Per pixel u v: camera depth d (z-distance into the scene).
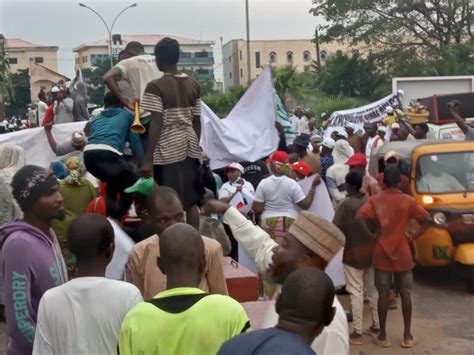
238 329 3.03
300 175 8.42
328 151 11.74
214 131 10.88
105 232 3.45
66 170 7.35
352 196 7.34
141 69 5.97
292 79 34.78
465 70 38.06
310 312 2.58
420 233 8.02
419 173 9.95
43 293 3.70
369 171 11.34
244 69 72.75
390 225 7.21
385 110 18.75
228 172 9.15
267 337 2.55
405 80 24.17
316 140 12.10
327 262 3.36
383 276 7.26
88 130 8.80
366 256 7.31
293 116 20.89
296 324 2.59
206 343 2.99
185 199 5.20
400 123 15.18
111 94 5.87
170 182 5.13
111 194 5.71
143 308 3.06
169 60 5.17
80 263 3.43
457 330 7.78
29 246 3.70
